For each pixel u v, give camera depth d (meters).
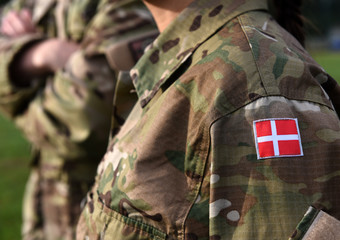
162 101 1.26
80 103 2.61
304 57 1.23
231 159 1.09
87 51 2.59
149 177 1.23
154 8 1.50
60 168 2.98
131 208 1.25
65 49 2.92
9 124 13.53
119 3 2.58
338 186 1.07
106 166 1.43
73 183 2.95
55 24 3.10
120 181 1.30
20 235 5.43
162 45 1.38
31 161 3.22
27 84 2.99
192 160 1.18
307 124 1.10
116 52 2.50
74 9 2.92
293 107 1.11
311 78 1.16
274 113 1.08
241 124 1.10
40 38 3.04
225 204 1.08
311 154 1.08
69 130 2.70
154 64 1.38
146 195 1.22
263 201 1.05
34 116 2.83
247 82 1.12
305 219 1.03
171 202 1.20
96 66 2.60
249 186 1.07
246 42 1.18
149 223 1.23
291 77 1.13
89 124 2.62
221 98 1.12
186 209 1.17
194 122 1.17
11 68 2.96
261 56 1.15
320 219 1.03
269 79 1.12
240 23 1.26
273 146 1.07
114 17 2.56
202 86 1.17
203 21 1.32
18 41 2.98
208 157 1.14
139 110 1.41
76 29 2.89
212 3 1.34
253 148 1.08
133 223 1.25
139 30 2.55
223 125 1.10
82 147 2.70
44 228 3.16
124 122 1.60
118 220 1.28
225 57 1.17
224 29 1.27
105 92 2.60
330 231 1.02
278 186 1.05
